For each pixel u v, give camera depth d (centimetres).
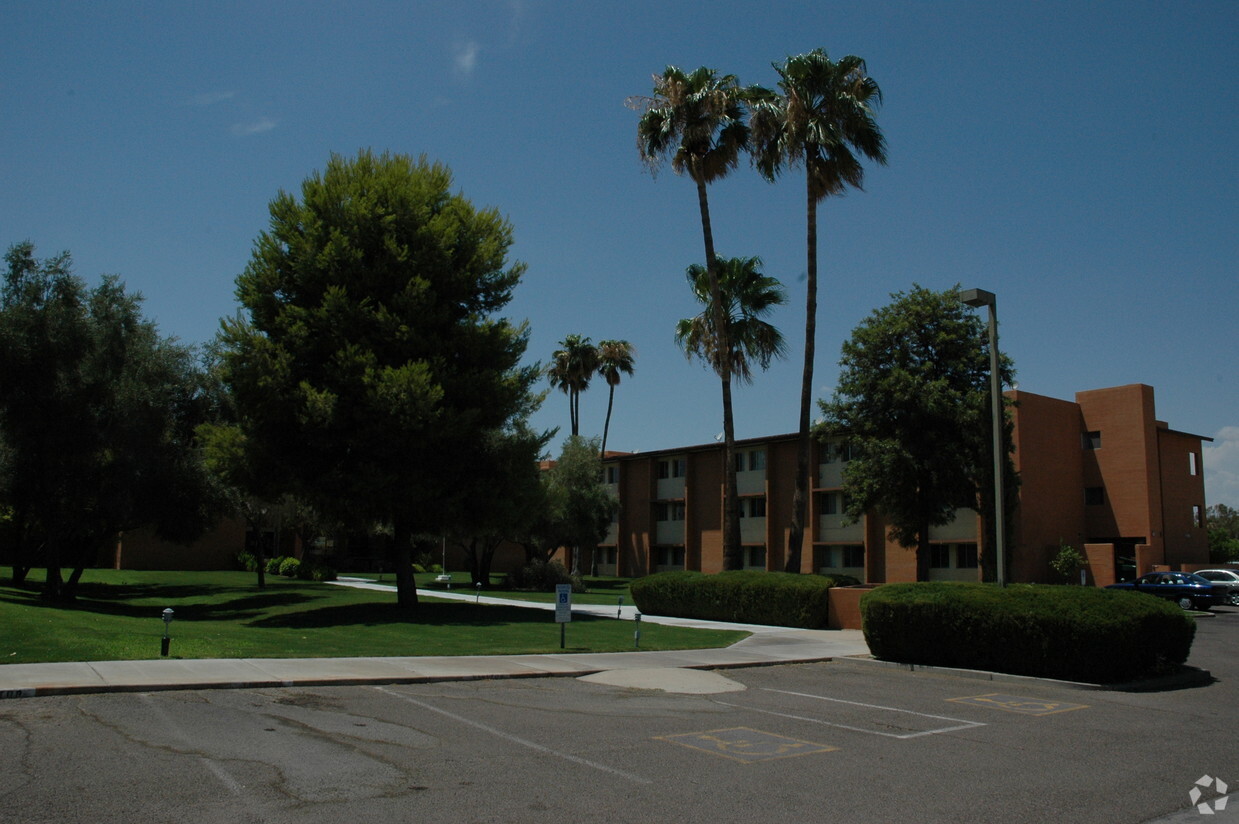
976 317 3462
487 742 891
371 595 3600
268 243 2544
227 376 2419
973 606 1548
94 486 2889
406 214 2542
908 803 710
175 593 3866
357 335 2445
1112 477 4462
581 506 5212
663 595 2808
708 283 3241
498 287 2702
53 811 615
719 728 1006
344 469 2528
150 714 970
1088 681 1424
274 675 1245
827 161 2828
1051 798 740
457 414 2494
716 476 5503
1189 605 3516
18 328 2656
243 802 652
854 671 1606
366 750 836
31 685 1072
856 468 3462
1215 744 986
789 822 650
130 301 3025
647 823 638
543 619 2428
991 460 3209
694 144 2942
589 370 6172
